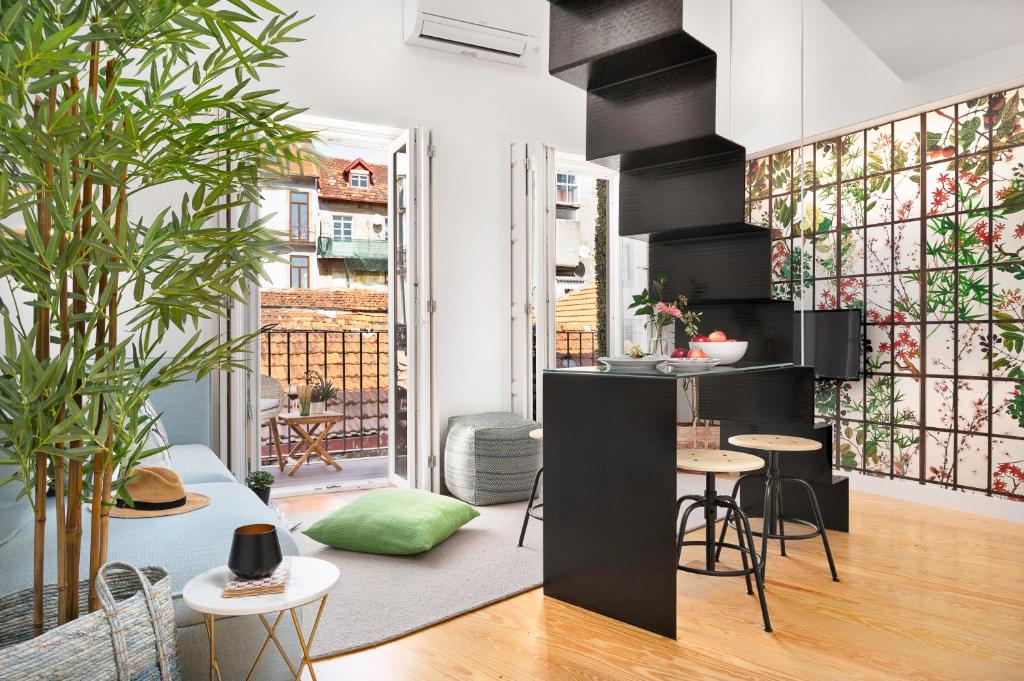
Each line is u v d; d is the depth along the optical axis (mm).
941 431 4152
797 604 2637
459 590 2738
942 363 4145
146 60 1530
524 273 4953
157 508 2430
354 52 4379
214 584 1661
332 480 5238
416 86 4602
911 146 4285
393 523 3182
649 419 2387
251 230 1597
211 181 1612
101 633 1326
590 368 2771
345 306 8969
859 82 4457
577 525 2615
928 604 2631
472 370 4836
